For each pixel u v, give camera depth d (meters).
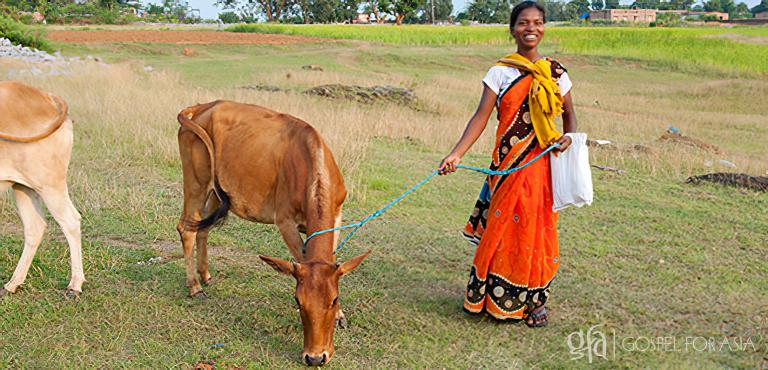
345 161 8.84
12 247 5.70
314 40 39.47
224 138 4.72
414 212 7.23
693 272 5.61
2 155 4.60
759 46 35.81
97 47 30.25
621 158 10.12
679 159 10.07
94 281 5.11
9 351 4.10
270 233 6.41
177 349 4.20
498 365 4.12
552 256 4.48
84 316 4.59
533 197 4.35
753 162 10.58
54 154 4.77
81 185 7.37
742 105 21.11
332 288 3.70
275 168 4.46
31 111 4.68
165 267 5.45
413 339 4.41
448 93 19.75
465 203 7.68
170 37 36.41
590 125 14.95
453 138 11.59
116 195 7.18
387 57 31.17
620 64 31.36
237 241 6.14
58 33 35.09
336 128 10.73
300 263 3.73
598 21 83.94
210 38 37.28
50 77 15.72
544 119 4.27
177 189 7.71
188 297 4.93
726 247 6.25
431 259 5.88
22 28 24.94
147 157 8.92
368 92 16.59
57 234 6.10
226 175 4.70
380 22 94.56
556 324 4.66
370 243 6.21
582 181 4.27
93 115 11.16
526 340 4.43
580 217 7.14
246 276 5.36
